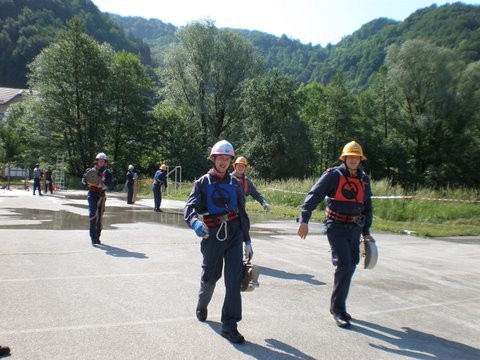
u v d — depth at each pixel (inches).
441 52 1979.6
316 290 278.7
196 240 438.6
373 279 322.0
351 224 222.1
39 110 1934.1
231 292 193.2
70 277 279.6
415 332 215.9
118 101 2080.5
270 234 522.9
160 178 744.3
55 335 187.5
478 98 1934.1
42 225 507.2
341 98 2237.9
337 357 180.2
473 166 1977.1
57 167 1798.7
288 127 1930.4
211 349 179.9
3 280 266.8
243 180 359.6
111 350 174.6
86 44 1978.3
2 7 5310.0
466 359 187.2
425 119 1955.0
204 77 2174.0
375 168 2090.3
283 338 196.7
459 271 367.2
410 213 778.8
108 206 821.9
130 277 285.3
